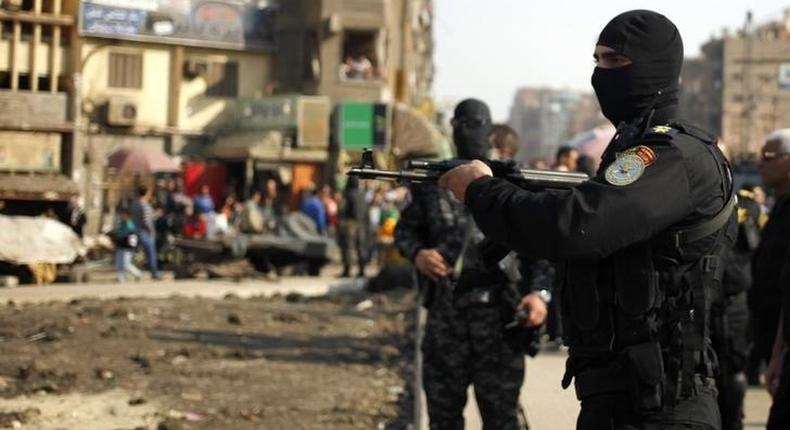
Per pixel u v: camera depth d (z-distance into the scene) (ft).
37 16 97.91
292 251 78.79
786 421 17.67
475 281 20.26
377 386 33.73
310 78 129.59
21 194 90.68
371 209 96.53
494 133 25.52
